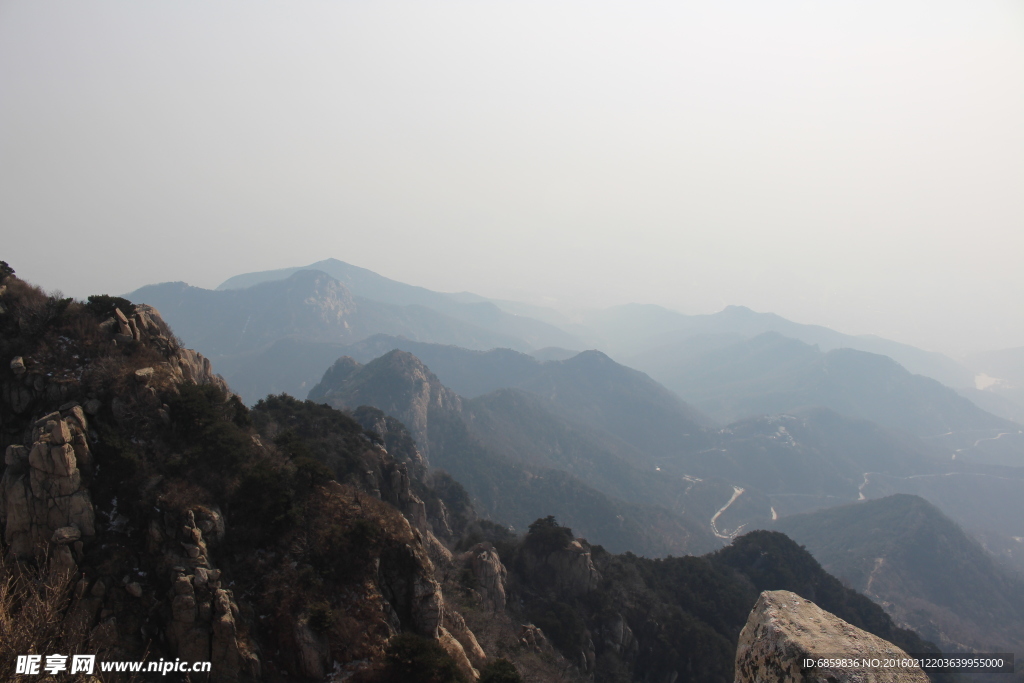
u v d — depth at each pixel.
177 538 40.75
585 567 88.38
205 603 38.19
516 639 66.06
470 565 76.56
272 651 39.81
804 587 124.38
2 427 44.12
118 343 50.75
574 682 64.25
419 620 46.88
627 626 85.12
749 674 13.02
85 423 43.06
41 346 46.75
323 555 45.34
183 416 48.47
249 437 52.09
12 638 27.00
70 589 36.44
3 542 37.75
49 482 38.47
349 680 39.59
